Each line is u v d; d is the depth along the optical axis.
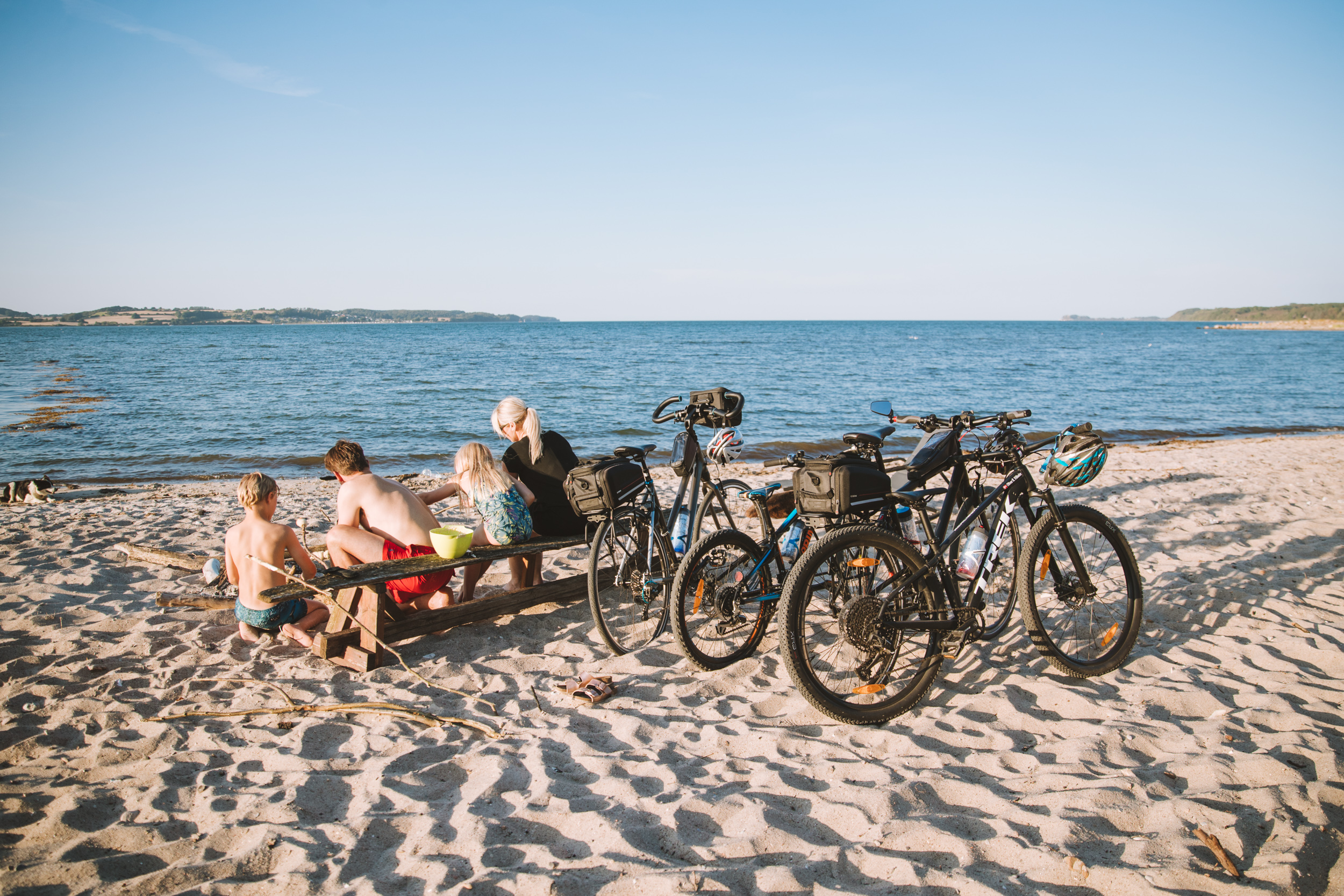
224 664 3.90
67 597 4.79
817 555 3.03
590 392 25.53
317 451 14.51
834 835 2.46
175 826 2.56
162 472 12.53
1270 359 51.03
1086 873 2.19
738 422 4.24
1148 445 15.74
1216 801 2.53
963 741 3.09
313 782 2.83
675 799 2.67
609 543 4.09
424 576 4.12
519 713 3.40
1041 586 4.76
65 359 42.53
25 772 2.92
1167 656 3.91
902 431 18.22
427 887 2.22
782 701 3.49
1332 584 4.99
